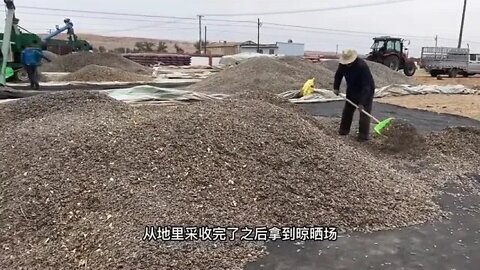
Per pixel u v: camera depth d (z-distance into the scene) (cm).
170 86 1552
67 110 583
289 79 1338
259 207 380
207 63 3597
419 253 341
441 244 357
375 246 350
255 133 462
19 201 361
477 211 427
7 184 386
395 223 388
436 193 472
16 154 429
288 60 1612
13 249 321
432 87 1492
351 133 714
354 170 446
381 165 506
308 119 690
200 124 461
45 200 360
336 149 481
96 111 565
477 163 584
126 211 347
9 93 1178
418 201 430
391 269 318
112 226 333
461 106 1145
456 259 334
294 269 313
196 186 386
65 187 371
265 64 1429
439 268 321
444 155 603
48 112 588
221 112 500
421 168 551
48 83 1491
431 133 688
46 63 1978
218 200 376
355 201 404
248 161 422
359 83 651
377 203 409
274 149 444
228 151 427
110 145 423
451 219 406
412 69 2341
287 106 751
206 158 413
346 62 638
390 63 2266
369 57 2334
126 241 317
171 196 370
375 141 634
